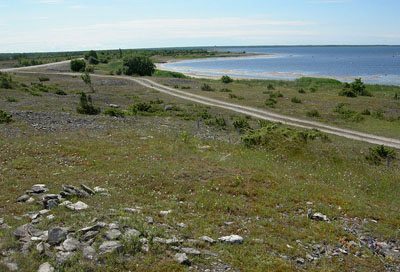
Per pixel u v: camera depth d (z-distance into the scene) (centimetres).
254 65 16462
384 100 4884
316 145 1992
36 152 1478
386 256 779
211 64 17475
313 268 691
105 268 598
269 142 1981
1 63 12825
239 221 910
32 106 3238
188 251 690
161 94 5403
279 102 4691
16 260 587
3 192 993
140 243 682
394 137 2791
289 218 960
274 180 1301
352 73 11394
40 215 825
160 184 1160
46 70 9631
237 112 3912
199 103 4541
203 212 957
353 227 945
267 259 698
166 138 2020
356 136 2820
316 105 4466
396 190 1408
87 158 1439
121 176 1213
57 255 612
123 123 2577
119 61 14288
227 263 674
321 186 1307
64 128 2147
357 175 1598
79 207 871
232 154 1753
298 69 13588
